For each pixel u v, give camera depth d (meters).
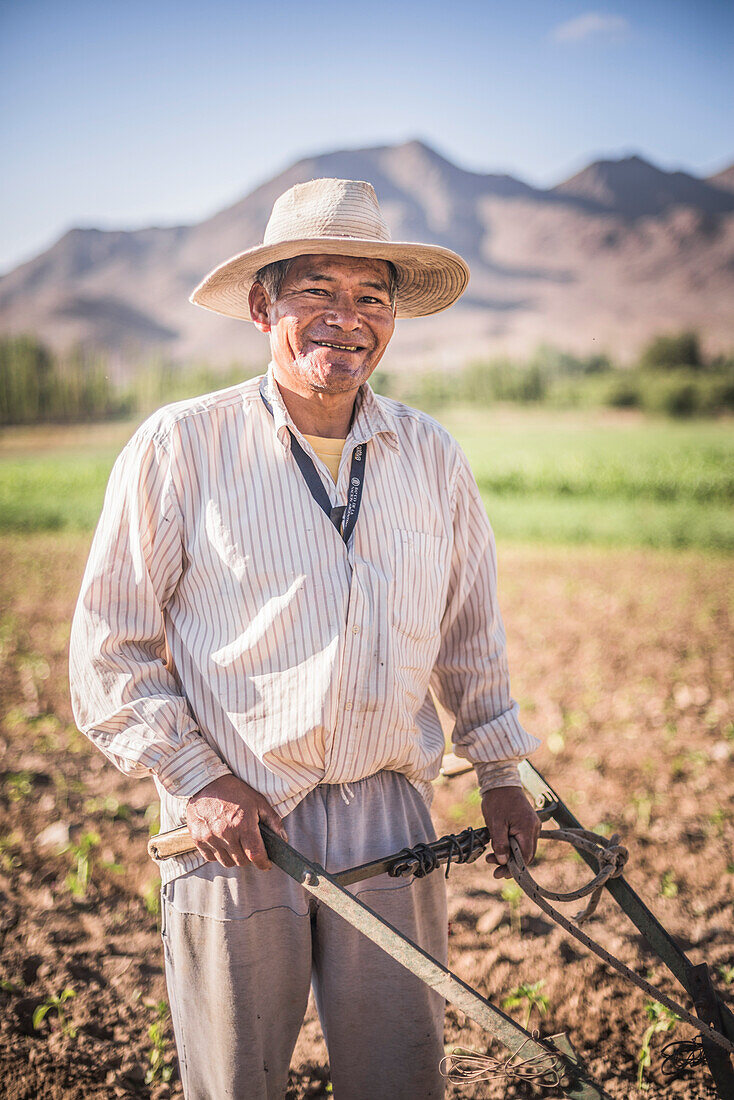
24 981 3.48
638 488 27.50
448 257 2.28
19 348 108.94
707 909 4.09
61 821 5.01
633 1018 3.34
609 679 8.44
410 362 173.62
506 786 2.34
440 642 2.49
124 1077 3.00
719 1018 2.08
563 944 3.75
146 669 2.07
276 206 2.24
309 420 2.19
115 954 3.72
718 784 5.70
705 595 13.02
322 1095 2.97
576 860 4.60
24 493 31.88
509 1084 2.98
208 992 2.11
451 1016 3.35
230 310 2.55
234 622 2.06
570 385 99.31
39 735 6.62
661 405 86.31
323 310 2.10
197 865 2.09
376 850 2.16
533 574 15.16
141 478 2.07
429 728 2.44
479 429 72.31
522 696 7.92
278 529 2.06
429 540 2.24
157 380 116.94
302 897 2.11
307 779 2.07
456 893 4.18
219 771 2.03
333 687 2.02
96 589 2.07
